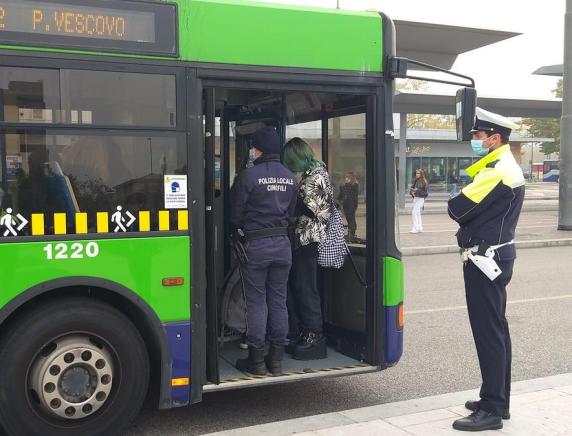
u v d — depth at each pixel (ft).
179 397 13.24
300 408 15.69
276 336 14.89
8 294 11.73
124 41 12.53
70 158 12.18
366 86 15.02
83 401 12.40
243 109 18.70
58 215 12.08
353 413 14.52
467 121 14.39
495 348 13.65
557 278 35.94
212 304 13.66
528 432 13.46
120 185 12.56
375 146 15.26
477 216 13.62
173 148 12.99
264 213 14.61
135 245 12.67
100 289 12.84
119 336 12.62
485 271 13.44
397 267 15.65
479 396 14.80
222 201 18.43
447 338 22.85
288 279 16.70
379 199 15.37
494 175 13.37
